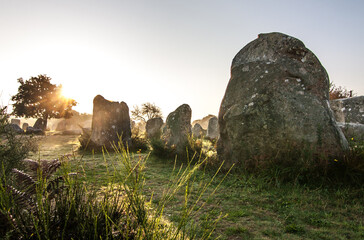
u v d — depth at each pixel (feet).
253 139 21.06
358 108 34.42
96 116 43.16
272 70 22.04
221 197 15.48
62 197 7.09
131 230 6.43
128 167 6.56
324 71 21.72
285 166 18.89
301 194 15.62
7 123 11.63
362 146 18.86
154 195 15.44
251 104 21.68
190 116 38.22
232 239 10.00
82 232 5.93
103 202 6.79
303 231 10.86
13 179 8.63
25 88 127.85
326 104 20.58
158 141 34.96
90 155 35.50
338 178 16.98
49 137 70.18
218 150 24.81
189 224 11.08
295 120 19.92
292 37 22.86
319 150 18.72
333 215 12.67
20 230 5.77
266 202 14.65
